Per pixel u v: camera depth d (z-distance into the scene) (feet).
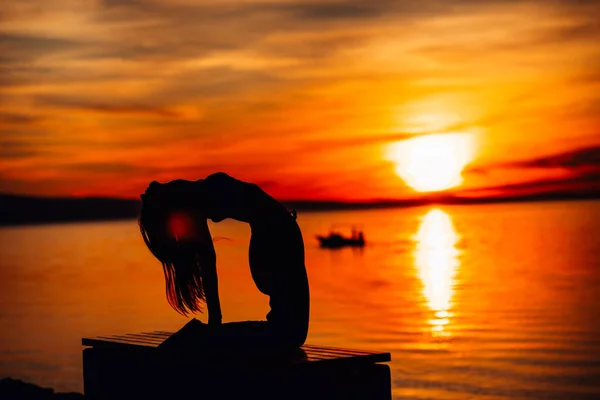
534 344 52.34
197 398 13.10
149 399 14.08
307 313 13.83
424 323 65.26
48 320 71.36
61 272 136.46
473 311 73.05
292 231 14.11
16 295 95.91
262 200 14.17
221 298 79.46
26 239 304.71
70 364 46.42
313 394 12.48
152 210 13.78
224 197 13.91
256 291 85.40
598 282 97.19
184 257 13.93
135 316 71.82
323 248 214.48
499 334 57.77
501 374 41.96
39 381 41.09
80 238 301.63
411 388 38.75
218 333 13.75
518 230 271.49
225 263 134.10
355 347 52.39
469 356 47.91
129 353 14.47
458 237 244.63
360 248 208.74
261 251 13.92
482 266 131.23
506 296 85.46
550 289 91.40
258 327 13.74
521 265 128.77
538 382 39.73
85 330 63.10
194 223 13.76
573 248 166.20
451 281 106.93
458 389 38.01
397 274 123.65
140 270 137.80
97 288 103.30
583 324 61.77
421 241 232.12
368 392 13.02
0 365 46.32
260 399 12.37
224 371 12.76
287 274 13.83
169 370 13.62
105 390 15.03
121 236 311.27
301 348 14.08
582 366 43.60
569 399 35.53
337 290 99.25
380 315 71.36
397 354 49.39
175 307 14.24
